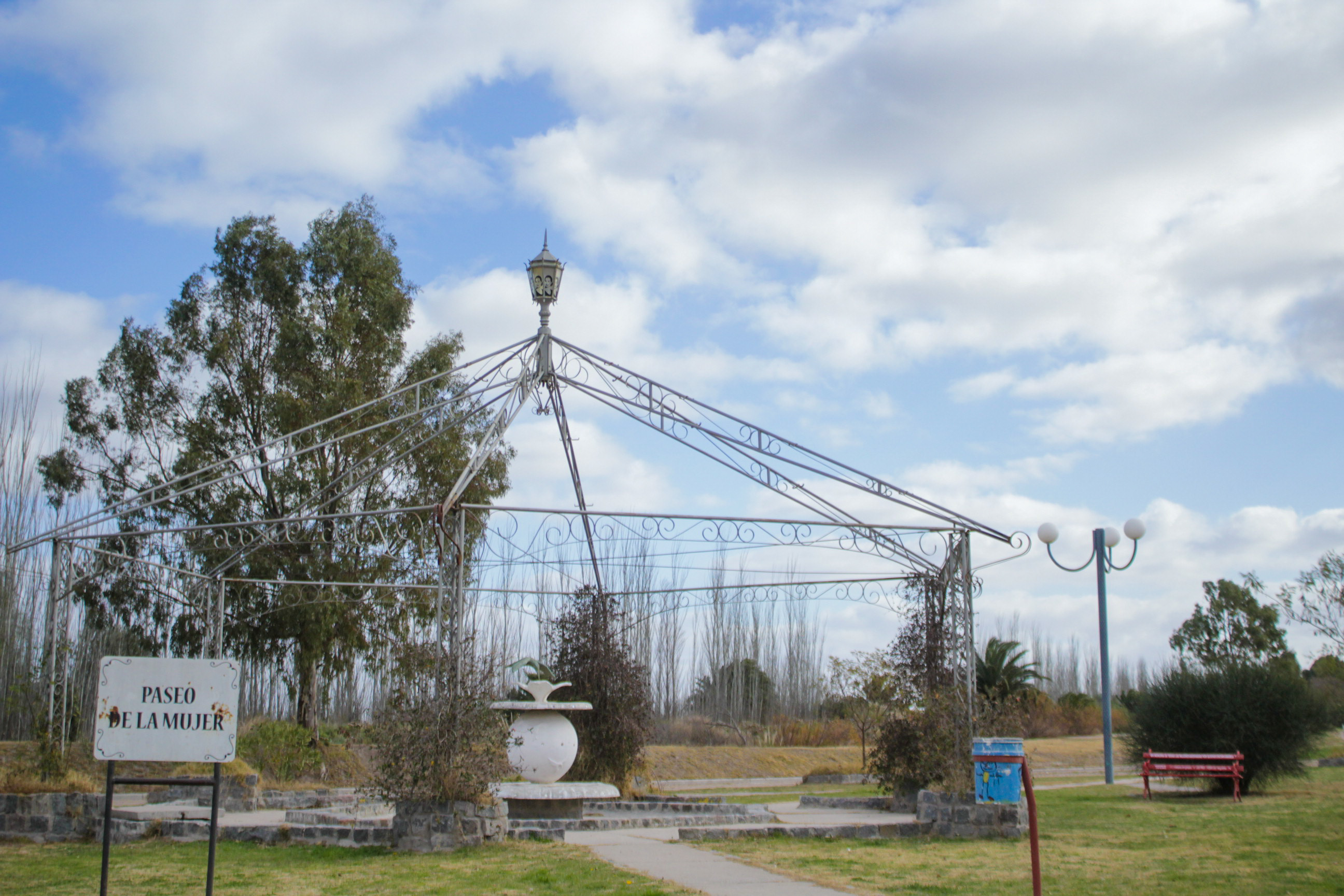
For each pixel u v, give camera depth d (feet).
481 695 36.68
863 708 77.56
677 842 36.78
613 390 41.11
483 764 35.73
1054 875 28.86
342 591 78.84
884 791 53.01
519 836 37.68
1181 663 77.66
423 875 29.32
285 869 30.89
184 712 22.61
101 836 39.37
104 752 22.20
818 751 101.09
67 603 43.65
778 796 64.18
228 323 84.28
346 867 31.04
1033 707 126.52
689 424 40.93
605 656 57.06
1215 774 51.39
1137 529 48.37
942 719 41.01
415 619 81.56
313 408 79.36
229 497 78.07
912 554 43.73
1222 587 112.37
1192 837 36.50
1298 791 54.13
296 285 85.51
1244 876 28.25
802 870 29.96
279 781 70.49
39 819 39.75
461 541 37.45
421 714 35.60
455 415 55.93
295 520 39.75
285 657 81.30
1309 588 77.92
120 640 81.87
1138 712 58.59
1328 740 93.25
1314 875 28.14
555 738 45.88
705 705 121.80
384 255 88.28
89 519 42.63
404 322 87.35
